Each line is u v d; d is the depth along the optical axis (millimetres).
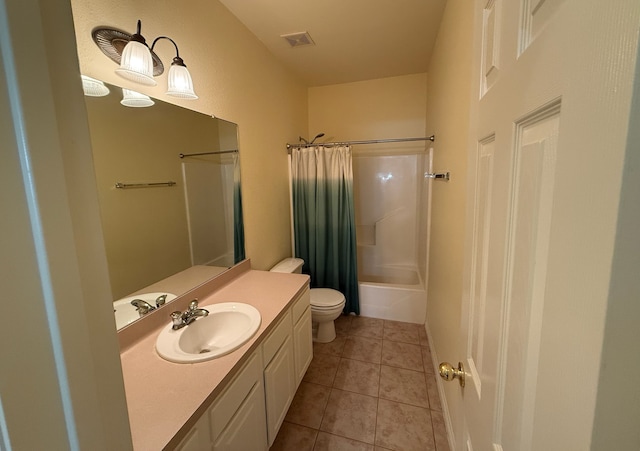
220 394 927
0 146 245
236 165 1841
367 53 2369
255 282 1765
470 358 746
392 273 3324
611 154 223
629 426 234
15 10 247
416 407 1752
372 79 3006
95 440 331
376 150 3158
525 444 400
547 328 330
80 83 311
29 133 259
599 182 238
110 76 1051
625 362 229
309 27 1936
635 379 227
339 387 1926
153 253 1262
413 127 2980
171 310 1309
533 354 382
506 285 482
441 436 1559
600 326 236
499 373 510
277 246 2467
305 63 2531
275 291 1624
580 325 264
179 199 1406
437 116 2090
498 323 516
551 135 337
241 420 1063
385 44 2215
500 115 521
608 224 227
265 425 1282
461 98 1303
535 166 378
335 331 2609
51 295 278
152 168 1255
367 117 3094
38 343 274
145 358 1026
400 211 3240
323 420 1672
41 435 281
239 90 1848
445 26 1729
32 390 273
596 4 240
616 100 217
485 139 634
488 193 604
